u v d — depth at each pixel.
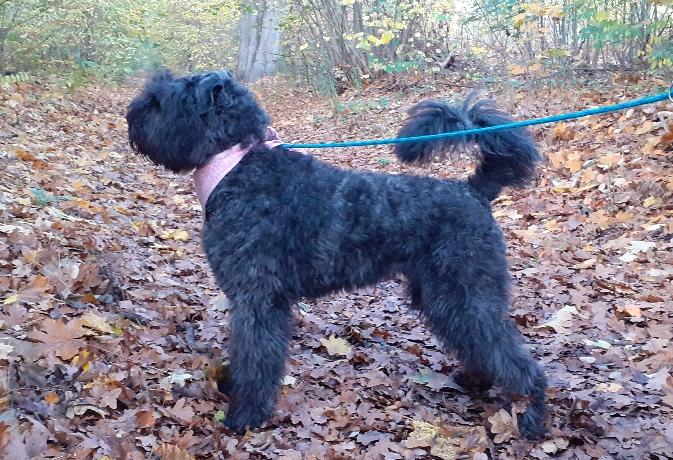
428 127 1.45
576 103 3.82
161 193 3.12
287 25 6.76
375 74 6.15
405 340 1.83
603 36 3.78
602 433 1.34
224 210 1.34
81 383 1.29
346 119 4.95
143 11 7.48
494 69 5.00
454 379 1.60
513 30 5.21
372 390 1.53
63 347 1.36
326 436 1.32
